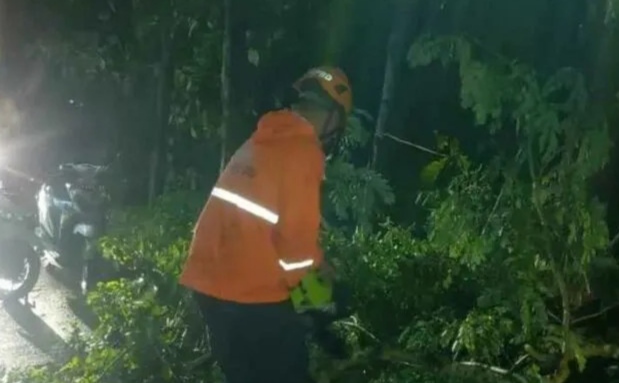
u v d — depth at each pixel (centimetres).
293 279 402
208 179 791
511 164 451
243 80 718
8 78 1080
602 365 470
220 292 404
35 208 931
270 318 405
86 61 891
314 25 693
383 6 671
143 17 809
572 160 443
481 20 530
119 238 574
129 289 533
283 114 409
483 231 446
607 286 456
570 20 496
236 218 403
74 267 882
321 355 471
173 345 520
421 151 632
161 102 834
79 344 557
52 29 927
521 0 511
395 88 628
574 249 427
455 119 630
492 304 445
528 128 432
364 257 499
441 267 481
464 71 438
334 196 532
